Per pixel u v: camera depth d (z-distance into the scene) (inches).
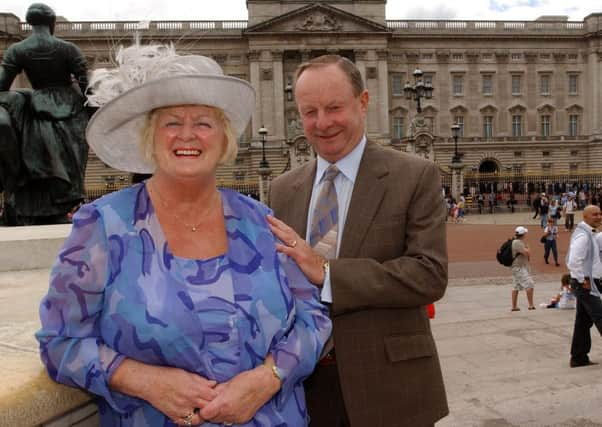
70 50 279.1
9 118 265.3
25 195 283.0
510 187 1973.4
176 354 73.6
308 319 87.5
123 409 76.5
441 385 113.7
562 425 177.6
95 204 78.7
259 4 2262.6
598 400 195.9
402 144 2213.3
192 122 80.7
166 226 80.6
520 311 395.9
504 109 2411.4
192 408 73.4
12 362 84.4
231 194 89.4
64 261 74.3
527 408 194.1
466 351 289.4
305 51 2260.1
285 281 84.9
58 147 277.4
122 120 82.4
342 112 110.2
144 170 93.8
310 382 119.0
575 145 2428.6
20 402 73.1
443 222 108.7
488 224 1305.4
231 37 2260.1
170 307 73.5
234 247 82.1
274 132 2244.1
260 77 2241.6
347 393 107.4
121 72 81.5
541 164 2418.8
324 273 99.7
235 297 78.4
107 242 75.7
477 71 2399.1
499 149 2400.3
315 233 115.5
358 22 2257.6
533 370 255.4
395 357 108.0
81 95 287.7
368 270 100.6
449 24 2413.9
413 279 101.3
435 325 351.3
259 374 77.9
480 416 190.7
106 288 74.9
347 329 109.2
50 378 79.0
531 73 2422.5
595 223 261.3
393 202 109.3
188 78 76.2
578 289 257.6
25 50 273.1
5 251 209.8
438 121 2381.9
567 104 2438.5
